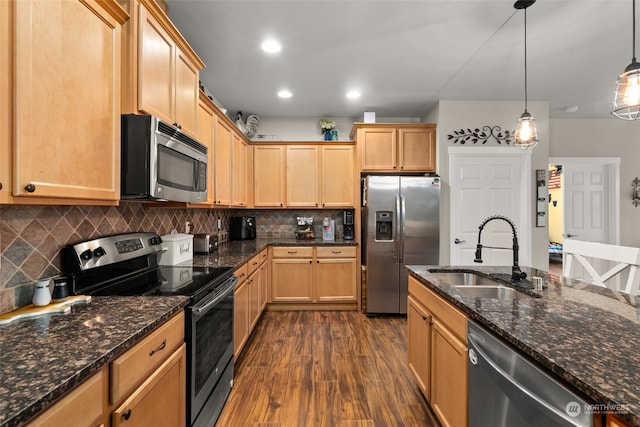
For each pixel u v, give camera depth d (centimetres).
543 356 83
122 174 136
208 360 158
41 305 116
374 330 310
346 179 402
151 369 106
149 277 177
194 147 188
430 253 354
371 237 354
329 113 411
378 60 269
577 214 445
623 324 106
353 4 197
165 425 115
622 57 265
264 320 340
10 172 87
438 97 356
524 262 365
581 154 432
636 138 435
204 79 306
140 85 141
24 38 89
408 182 353
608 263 434
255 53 257
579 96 354
